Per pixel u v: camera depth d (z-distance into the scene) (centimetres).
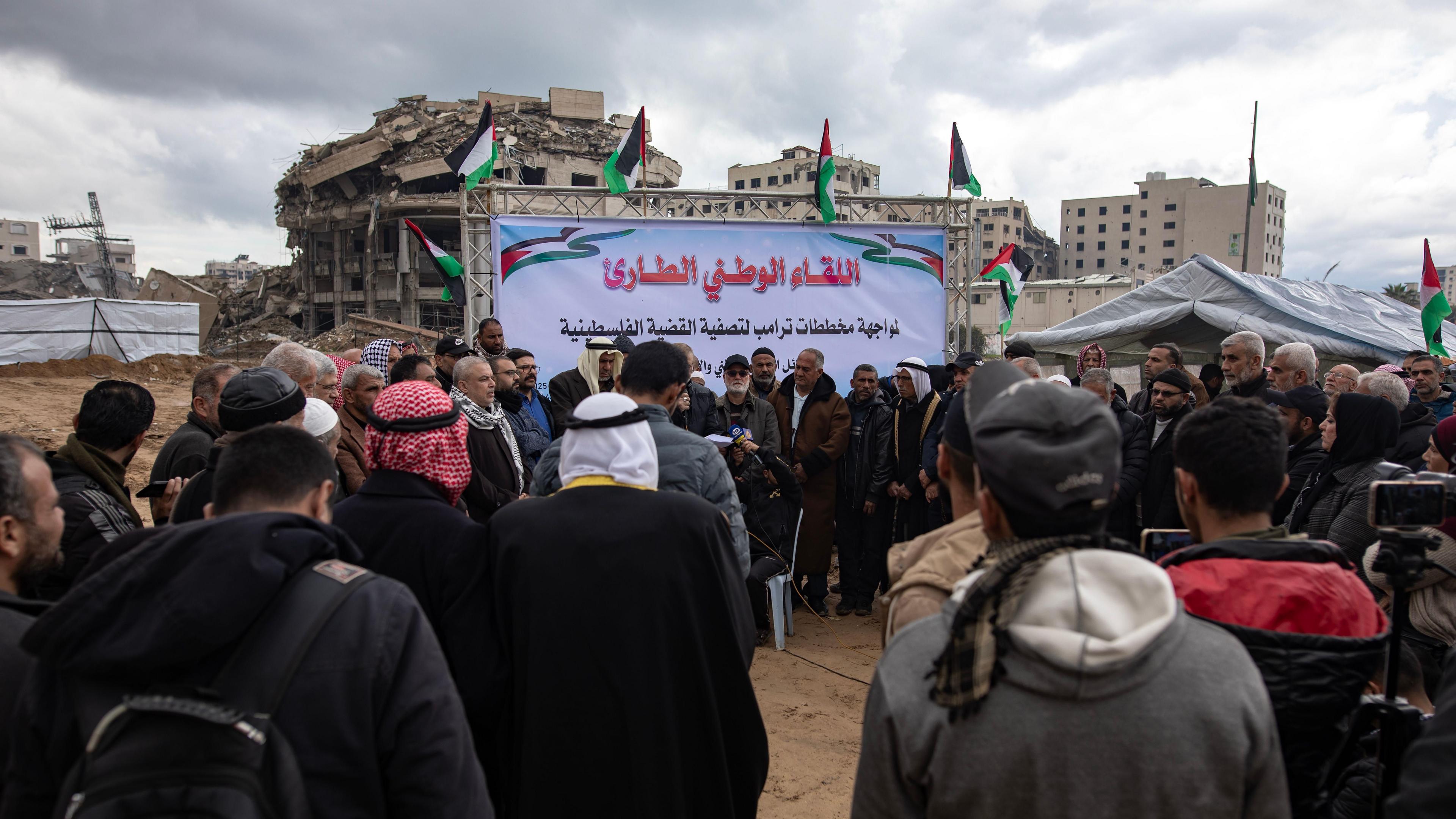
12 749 130
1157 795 107
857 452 604
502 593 219
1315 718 142
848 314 814
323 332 5794
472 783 147
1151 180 8794
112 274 7606
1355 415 310
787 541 570
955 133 845
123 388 278
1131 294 1191
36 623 125
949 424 166
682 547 220
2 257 10669
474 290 760
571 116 4912
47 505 171
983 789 110
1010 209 8144
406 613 145
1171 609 112
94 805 112
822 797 351
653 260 769
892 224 822
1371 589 296
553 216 748
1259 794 115
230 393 257
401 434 231
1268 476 166
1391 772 168
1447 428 321
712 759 218
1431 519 174
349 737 132
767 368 611
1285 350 510
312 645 134
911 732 117
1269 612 149
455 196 4547
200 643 123
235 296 6294
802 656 526
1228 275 1127
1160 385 464
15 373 2714
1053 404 121
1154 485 472
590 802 209
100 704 123
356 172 5084
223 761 116
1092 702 108
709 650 223
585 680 209
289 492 157
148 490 291
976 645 114
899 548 187
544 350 746
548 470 297
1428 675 270
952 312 1214
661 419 307
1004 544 124
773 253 795
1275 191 8575
